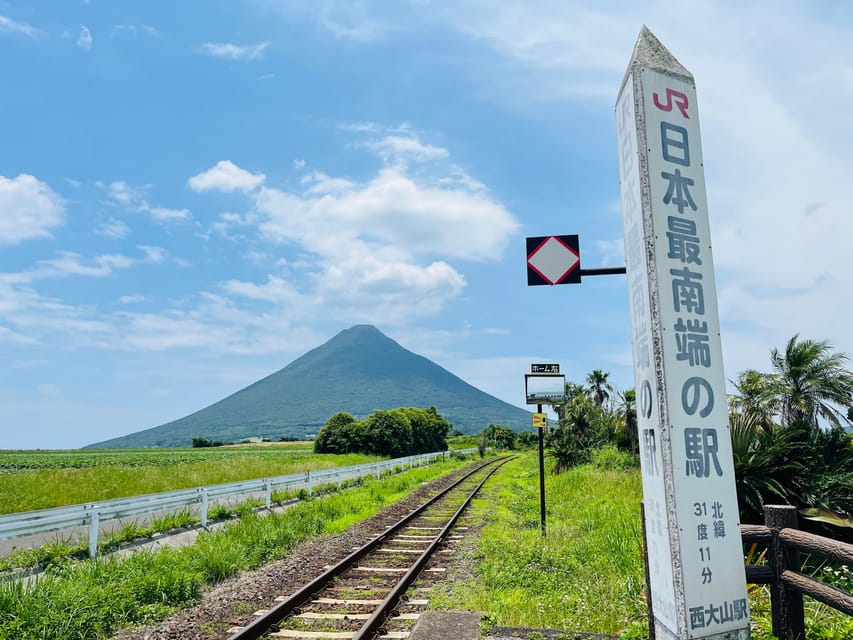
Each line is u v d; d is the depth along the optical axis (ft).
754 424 31.12
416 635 19.27
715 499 11.98
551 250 21.22
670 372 12.09
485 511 55.67
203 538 36.78
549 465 116.57
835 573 21.91
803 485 28.09
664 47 13.87
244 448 278.67
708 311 12.75
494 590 26.35
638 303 13.19
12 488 56.13
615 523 36.19
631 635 17.38
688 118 13.47
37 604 21.56
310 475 64.34
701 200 13.20
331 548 37.99
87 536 34.96
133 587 25.26
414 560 34.12
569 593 24.80
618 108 14.46
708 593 11.57
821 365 62.13
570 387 147.74
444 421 244.42
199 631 21.88
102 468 82.64
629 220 13.71
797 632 12.98
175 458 156.25
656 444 12.26
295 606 24.35
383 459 155.22
